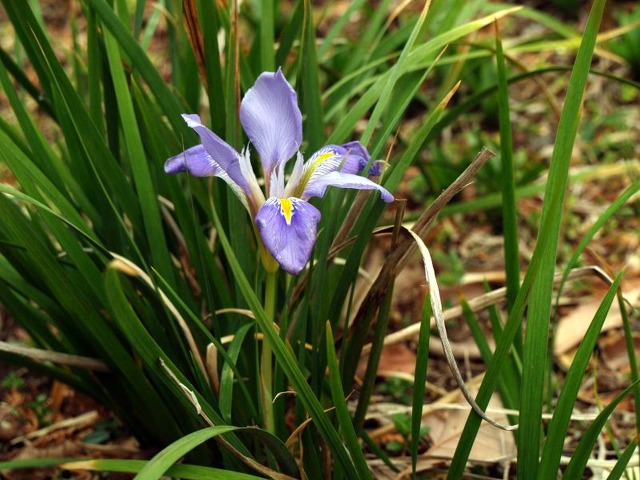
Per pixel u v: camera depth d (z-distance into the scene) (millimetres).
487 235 901
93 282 604
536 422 561
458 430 701
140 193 612
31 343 787
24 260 638
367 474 570
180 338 612
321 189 554
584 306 785
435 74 1100
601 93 1042
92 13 627
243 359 630
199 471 542
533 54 1134
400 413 701
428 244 897
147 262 643
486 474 683
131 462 543
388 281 598
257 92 561
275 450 574
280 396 602
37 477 698
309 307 622
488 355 644
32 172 592
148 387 621
